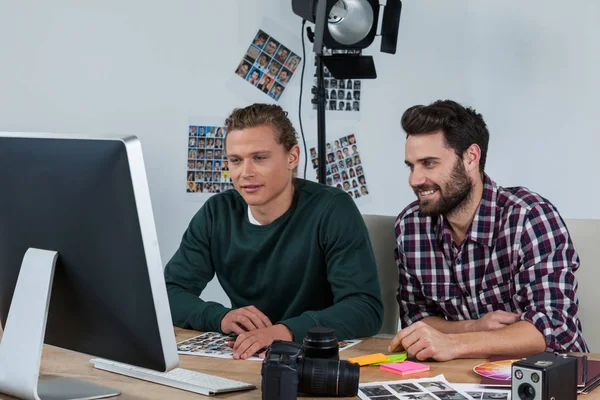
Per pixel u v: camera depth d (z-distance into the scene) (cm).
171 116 327
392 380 127
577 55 314
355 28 262
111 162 100
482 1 320
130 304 104
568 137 317
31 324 109
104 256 104
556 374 103
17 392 110
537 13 316
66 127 328
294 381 104
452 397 115
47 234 110
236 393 118
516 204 178
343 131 326
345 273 179
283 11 325
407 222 193
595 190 316
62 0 325
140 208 99
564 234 175
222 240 196
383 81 325
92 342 112
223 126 327
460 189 175
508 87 320
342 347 156
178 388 120
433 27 323
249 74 326
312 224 187
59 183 107
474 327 173
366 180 327
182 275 194
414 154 175
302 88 327
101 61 327
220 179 327
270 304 193
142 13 326
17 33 325
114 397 115
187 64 327
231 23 325
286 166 183
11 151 112
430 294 191
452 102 177
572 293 166
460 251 184
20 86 327
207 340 162
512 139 321
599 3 312
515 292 177
